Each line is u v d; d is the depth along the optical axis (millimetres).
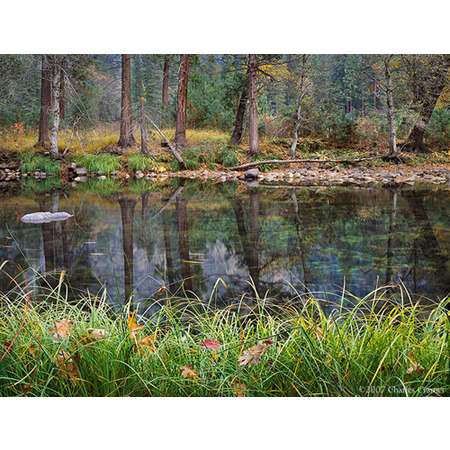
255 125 16391
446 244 6410
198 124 18469
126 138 16734
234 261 5855
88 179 14758
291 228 7582
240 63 17172
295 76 16859
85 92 16797
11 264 5801
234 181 13898
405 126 16312
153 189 12367
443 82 15086
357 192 11219
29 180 14531
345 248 6324
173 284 5039
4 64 15172
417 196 10391
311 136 17297
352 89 16594
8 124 16469
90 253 6273
